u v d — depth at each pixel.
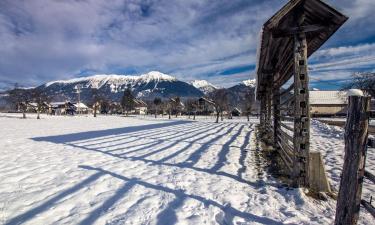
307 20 5.51
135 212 3.99
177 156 8.58
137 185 5.36
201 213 3.99
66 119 45.19
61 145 11.26
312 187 5.04
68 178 5.87
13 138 14.20
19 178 5.85
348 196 2.91
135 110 100.75
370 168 6.96
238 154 8.91
